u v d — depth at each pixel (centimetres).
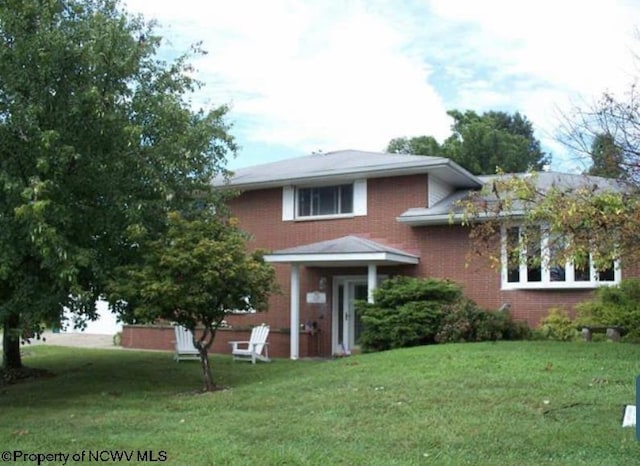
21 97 1089
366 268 2002
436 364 1205
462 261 1853
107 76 1189
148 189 1282
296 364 1620
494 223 1131
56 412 1038
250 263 1202
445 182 2059
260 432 813
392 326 1639
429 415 855
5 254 1058
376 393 1005
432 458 671
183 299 1148
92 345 2375
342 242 1878
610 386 973
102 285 1235
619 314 1559
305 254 1822
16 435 864
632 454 654
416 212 1866
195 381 1373
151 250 1184
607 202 858
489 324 1605
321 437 776
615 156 1066
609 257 887
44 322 1205
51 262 1066
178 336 1750
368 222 2005
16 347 1552
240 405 1005
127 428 879
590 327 1582
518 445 701
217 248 1152
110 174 1208
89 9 1284
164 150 1311
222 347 2083
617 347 1351
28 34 1102
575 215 862
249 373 1469
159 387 1302
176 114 1351
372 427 813
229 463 679
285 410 946
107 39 1166
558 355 1248
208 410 984
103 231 1239
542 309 1761
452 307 1634
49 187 1052
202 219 1344
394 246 1955
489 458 663
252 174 2222
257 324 2152
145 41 1323
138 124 1273
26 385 1399
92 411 1029
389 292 1691
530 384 997
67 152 1081
